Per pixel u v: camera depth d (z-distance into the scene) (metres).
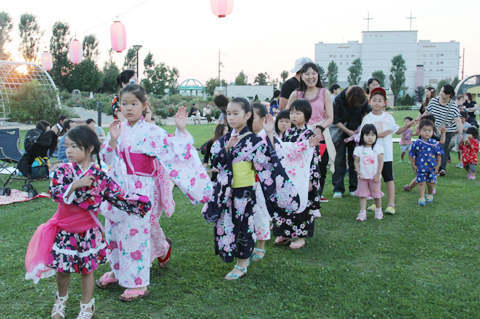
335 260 4.04
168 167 3.34
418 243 4.43
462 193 6.69
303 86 5.50
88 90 56.62
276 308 3.11
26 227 4.97
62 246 2.85
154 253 3.63
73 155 2.85
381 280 3.54
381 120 5.63
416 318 2.94
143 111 3.45
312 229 4.40
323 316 2.99
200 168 3.42
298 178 4.19
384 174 5.64
